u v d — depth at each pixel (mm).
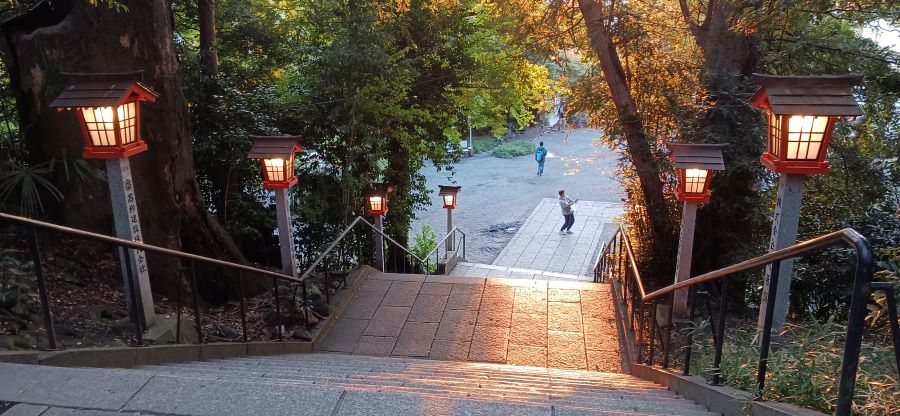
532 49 10023
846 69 9508
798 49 9234
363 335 7078
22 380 2754
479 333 7105
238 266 5555
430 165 30938
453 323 7352
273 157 6961
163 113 6680
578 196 25062
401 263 14836
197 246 7293
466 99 14047
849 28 9812
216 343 5277
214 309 7246
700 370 3893
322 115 11047
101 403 2588
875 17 8117
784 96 4621
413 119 12547
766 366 2945
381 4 12266
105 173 6434
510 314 7586
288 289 7855
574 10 9797
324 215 11211
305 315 7035
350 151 10859
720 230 9344
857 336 2027
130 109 5000
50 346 3596
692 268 9719
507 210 23141
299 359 5785
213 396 2666
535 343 6918
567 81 10836
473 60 13547
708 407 3262
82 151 6379
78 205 6383
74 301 5574
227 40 12180
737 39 8883
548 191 25875
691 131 8859
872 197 9531
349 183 10727
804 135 4633
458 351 6711
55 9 6570
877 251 7391
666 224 9617
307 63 11453
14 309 4617
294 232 11211
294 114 10906
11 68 6465
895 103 9680
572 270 16375
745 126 8758
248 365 4840
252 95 10344
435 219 22062
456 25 13094
